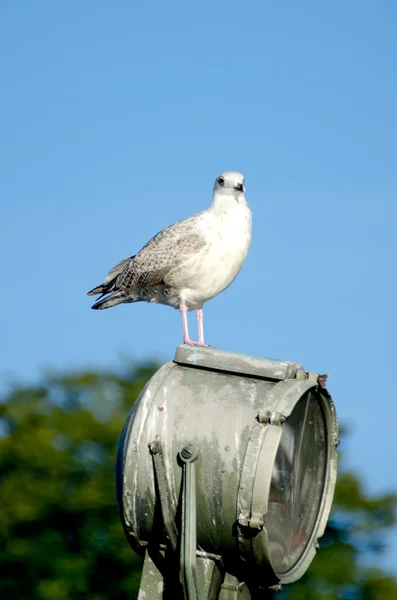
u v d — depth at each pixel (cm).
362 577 2017
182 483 702
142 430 719
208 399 719
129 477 718
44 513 2022
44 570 1991
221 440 702
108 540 2017
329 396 763
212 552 714
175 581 729
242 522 682
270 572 708
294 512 755
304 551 764
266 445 685
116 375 2316
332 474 778
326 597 1970
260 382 727
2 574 1984
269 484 678
